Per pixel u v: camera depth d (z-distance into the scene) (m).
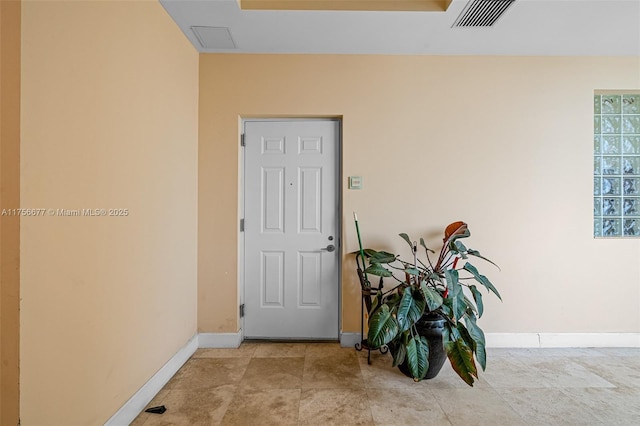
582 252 2.50
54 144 1.14
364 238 2.49
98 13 1.34
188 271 2.31
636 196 2.55
